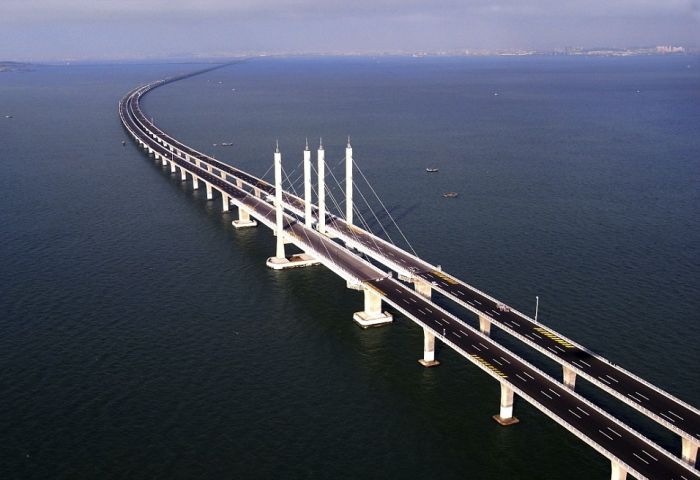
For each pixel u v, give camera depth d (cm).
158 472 10038
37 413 11412
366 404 11769
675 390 11969
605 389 10644
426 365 13012
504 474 9956
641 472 8806
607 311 15050
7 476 9912
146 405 11694
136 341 13962
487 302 13988
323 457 10388
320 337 14212
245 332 14438
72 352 13462
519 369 11331
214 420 11294
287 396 12019
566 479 9831
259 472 10050
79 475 9956
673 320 14600
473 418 11312
